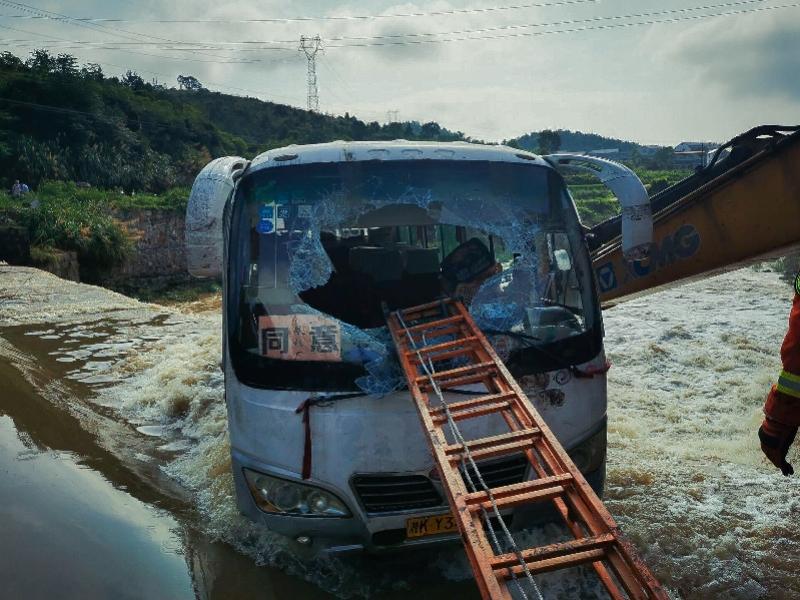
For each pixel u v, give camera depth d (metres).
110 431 6.46
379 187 3.91
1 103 63.22
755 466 5.20
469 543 2.27
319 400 3.46
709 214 5.03
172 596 3.71
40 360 8.89
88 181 58.84
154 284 39.22
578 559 2.21
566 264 3.92
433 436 2.78
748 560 3.84
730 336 8.61
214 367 7.88
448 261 3.84
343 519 3.48
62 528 4.44
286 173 3.92
